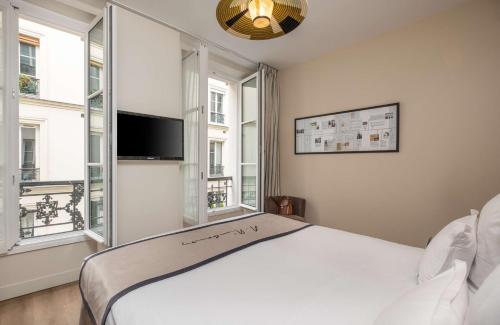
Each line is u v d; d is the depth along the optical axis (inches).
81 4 87.5
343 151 119.3
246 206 144.6
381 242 62.6
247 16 61.9
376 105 109.1
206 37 112.9
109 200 81.8
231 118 163.3
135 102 89.4
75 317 69.8
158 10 93.7
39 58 172.6
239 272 46.1
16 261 80.0
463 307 24.5
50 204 126.3
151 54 93.4
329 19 97.3
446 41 91.8
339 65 121.9
